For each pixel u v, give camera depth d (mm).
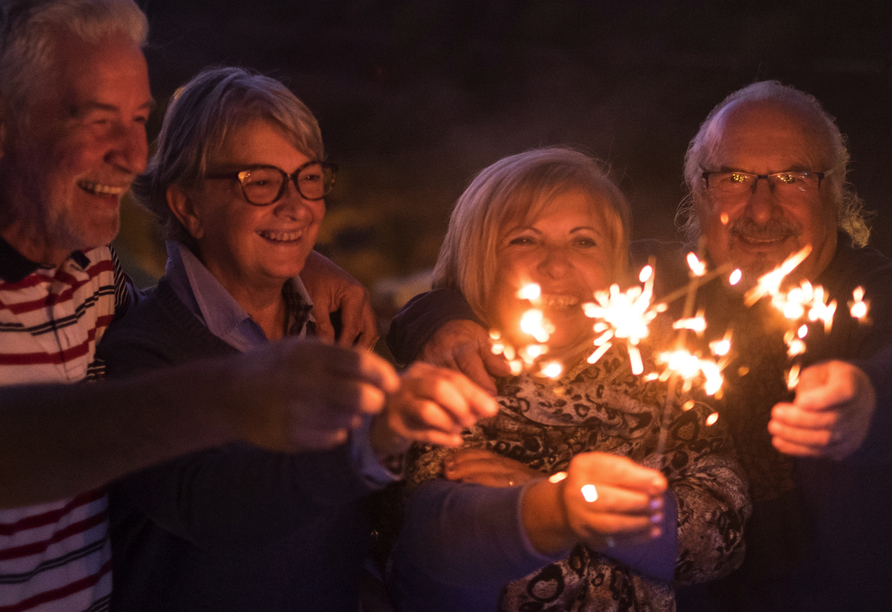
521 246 1710
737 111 2053
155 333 1610
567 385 1706
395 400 1070
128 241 6793
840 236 2121
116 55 1404
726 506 1672
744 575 1896
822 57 10516
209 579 1565
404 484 1611
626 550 1587
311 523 1646
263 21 11547
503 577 1384
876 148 9594
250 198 1660
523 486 1364
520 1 11797
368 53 11633
